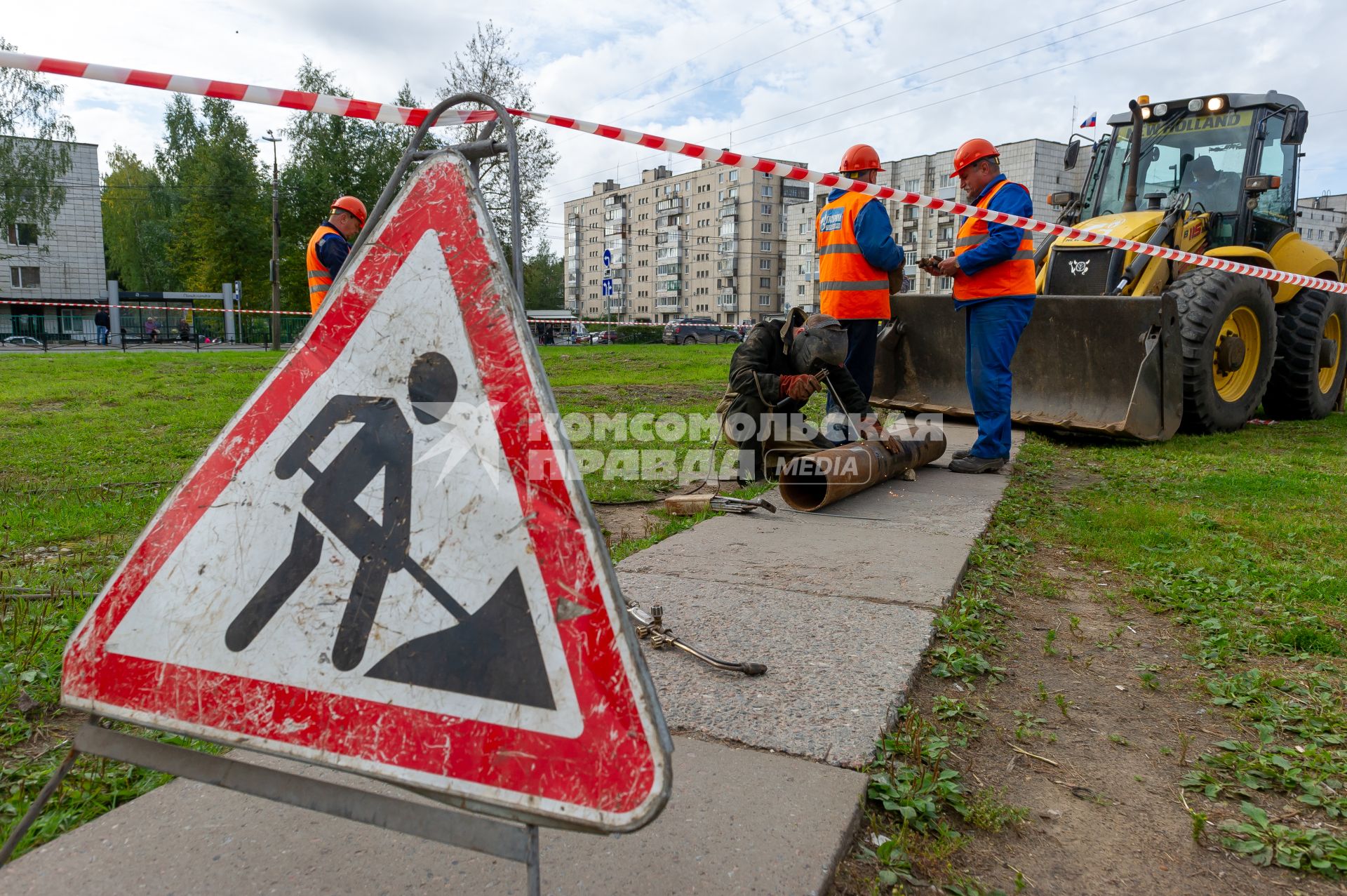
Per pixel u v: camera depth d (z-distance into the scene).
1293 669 2.48
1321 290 7.57
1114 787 1.85
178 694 1.31
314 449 1.38
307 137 35.31
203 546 1.38
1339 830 1.70
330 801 1.20
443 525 1.27
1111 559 3.59
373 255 1.45
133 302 43.25
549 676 1.15
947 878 1.53
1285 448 6.43
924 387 7.18
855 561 3.27
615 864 1.45
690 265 112.69
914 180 80.69
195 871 1.43
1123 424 6.03
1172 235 6.87
